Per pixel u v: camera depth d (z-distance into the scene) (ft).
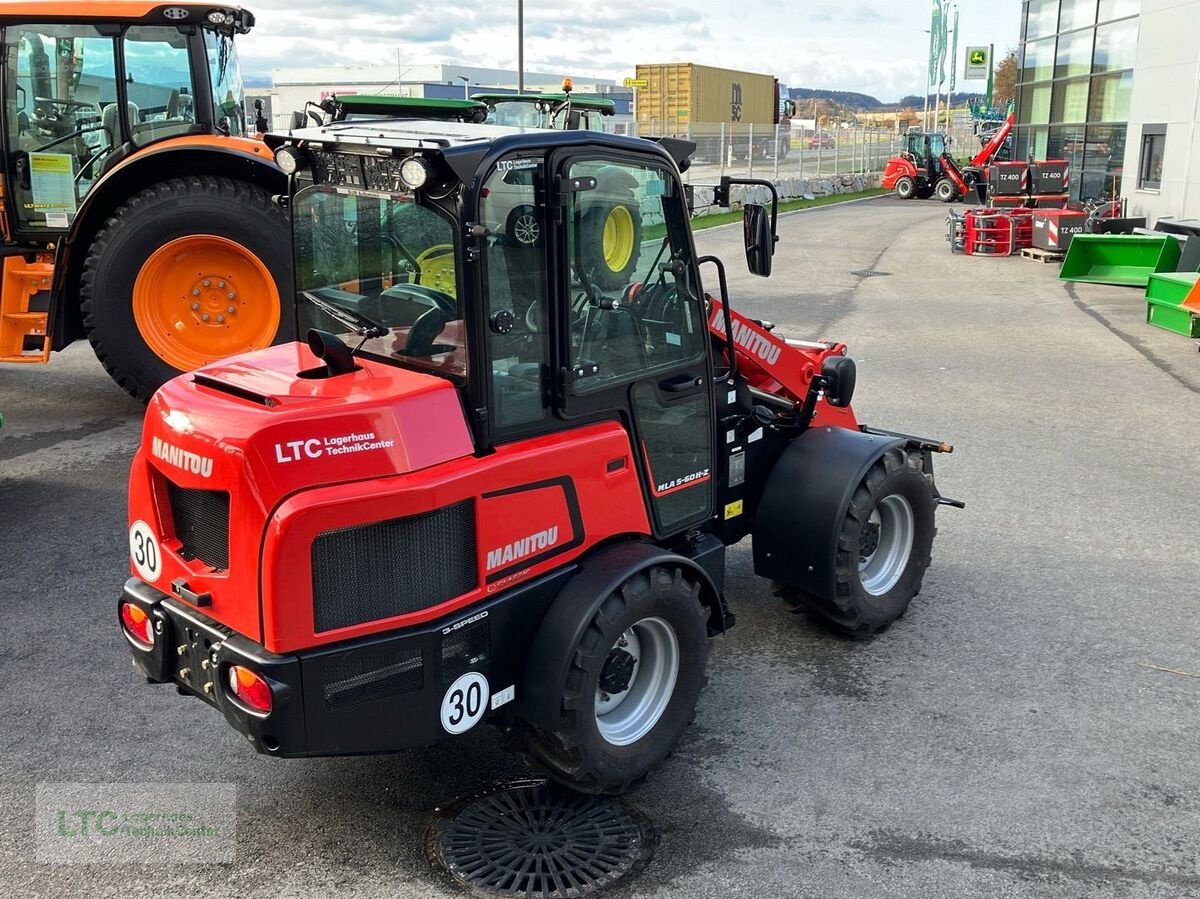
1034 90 89.97
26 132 27.99
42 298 27.71
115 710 14.82
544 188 11.16
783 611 17.78
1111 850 11.80
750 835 12.07
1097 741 13.94
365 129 12.39
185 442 10.75
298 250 13.16
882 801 12.69
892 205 115.14
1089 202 74.02
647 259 12.61
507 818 12.38
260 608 10.16
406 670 10.76
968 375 34.12
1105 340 39.70
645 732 12.71
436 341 11.28
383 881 11.36
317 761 13.64
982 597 18.24
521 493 11.34
